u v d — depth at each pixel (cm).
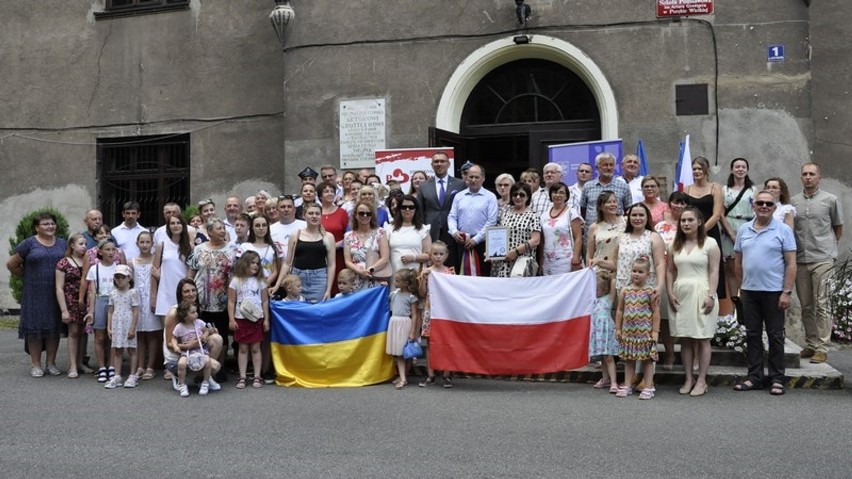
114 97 1505
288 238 909
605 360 811
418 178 1027
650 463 545
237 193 1438
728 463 544
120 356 855
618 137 1156
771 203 786
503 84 1261
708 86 1135
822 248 901
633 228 799
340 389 822
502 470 532
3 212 1549
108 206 1522
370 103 1238
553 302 815
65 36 1530
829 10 1240
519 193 866
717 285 820
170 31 1478
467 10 1212
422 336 836
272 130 1424
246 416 699
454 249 917
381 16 1236
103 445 608
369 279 880
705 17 1137
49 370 925
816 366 856
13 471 546
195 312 813
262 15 1434
